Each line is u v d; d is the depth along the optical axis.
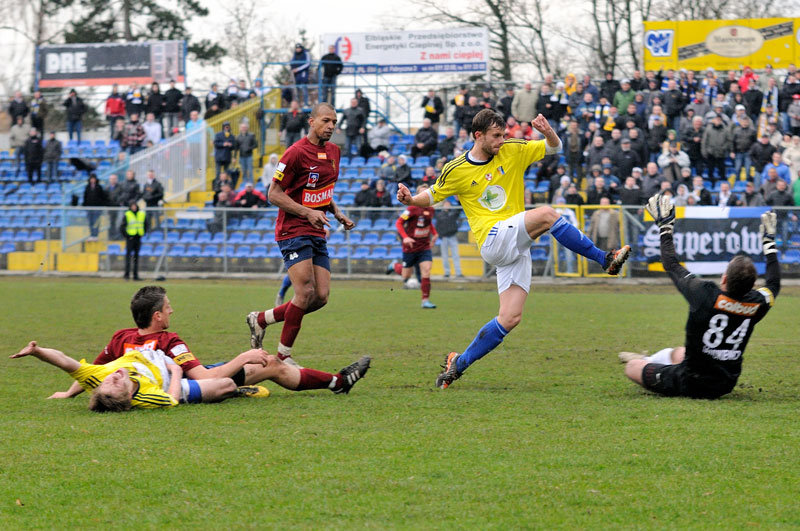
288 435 8.42
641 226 29.56
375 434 8.46
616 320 19.14
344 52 45.25
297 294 11.20
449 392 10.85
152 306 10.28
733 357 9.95
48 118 65.62
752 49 40.31
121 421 9.09
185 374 10.28
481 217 11.05
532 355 14.16
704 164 33.56
